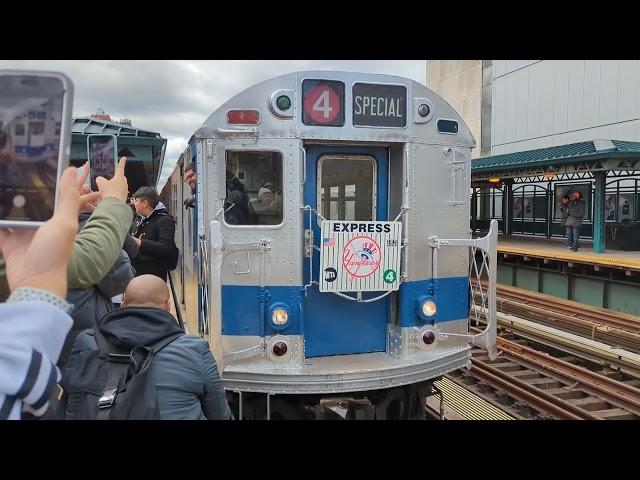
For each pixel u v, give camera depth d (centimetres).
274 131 452
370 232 469
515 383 709
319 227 483
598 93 1980
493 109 2639
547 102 2252
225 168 451
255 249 455
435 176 497
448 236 509
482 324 1069
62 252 111
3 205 110
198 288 481
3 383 104
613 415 612
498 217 2369
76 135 744
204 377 261
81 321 301
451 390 673
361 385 441
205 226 452
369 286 472
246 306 458
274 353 455
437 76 3281
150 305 271
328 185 491
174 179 778
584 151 1341
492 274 496
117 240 191
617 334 879
